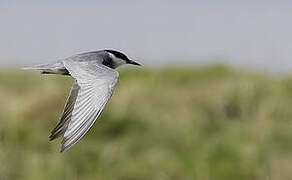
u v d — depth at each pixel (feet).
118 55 33.45
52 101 53.78
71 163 48.34
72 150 49.11
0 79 63.26
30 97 54.65
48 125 52.54
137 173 47.57
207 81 60.70
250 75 60.03
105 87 26.35
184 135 51.29
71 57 29.63
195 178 47.42
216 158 48.52
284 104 55.52
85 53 31.73
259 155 48.83
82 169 48.29
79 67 27.76
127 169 47.80
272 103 55.36
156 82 60.44
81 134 24.88
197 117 54.54
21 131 50.90
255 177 47.73
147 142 50.80
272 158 49.14
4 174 46.91
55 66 28.86
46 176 47.16
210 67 62.34
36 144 50.47
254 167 47.85
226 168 47.75
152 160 48.21
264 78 58.90
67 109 27.61
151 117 53.21
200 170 47.65
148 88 57.41
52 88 55.93
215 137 51.39
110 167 48.42
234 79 58.95
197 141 50.72
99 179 47.52
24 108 53.47
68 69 27.63
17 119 52.26
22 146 50.21
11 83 62.69
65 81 58.59
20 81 63.21
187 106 55.93
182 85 60.80
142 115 53.11
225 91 57.00
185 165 48.08
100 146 50.31
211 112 56.18
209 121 55.11
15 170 47.37
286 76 61.00
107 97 25.98
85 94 26.02
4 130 50.90
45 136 51.06
